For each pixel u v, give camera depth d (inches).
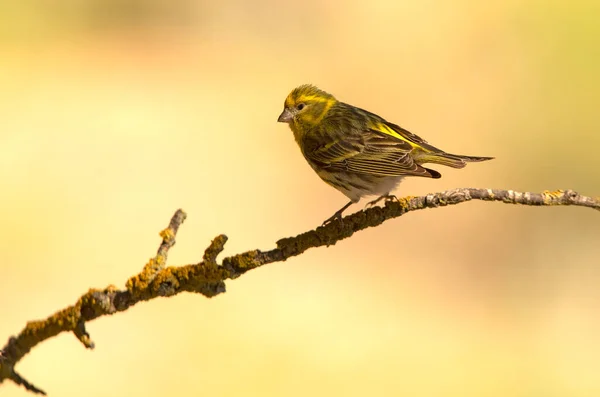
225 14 892.6
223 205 633.0
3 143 679.7
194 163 677.3
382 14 876.6
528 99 760.3
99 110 738.2
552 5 831.7
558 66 789.9
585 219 607.8
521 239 601.6
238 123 733.9
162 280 182.1
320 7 894.4
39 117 717.3
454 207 627.5
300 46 856.9
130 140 694.5
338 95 786.8
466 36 846.5
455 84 786.8
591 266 580.1
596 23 808.3
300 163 686.5
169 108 749.9
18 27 847.1
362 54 837.8
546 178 691.4
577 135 716.0
